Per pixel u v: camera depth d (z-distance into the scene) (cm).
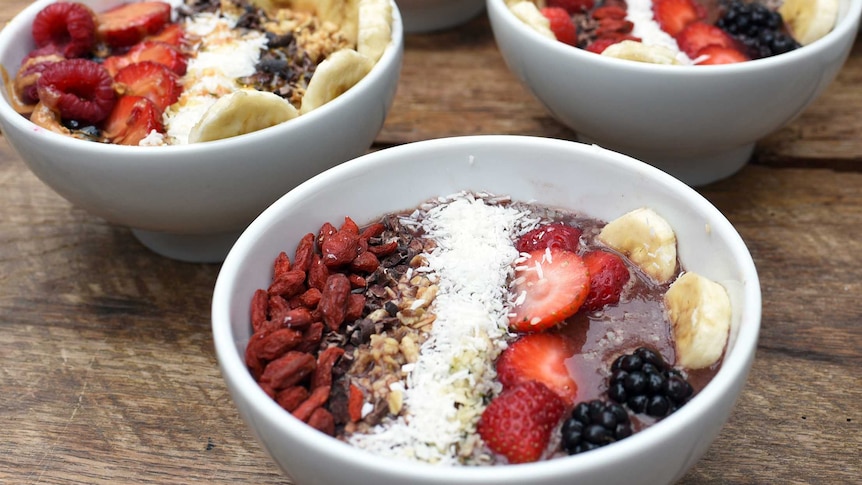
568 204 48
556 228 46
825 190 55
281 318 42
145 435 46
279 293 44
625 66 50
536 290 44
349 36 54
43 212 55
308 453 39
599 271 44
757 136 53
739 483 44
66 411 47
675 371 42
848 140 57
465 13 64
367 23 52
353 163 46
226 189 48
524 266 45
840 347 48
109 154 47
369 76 50
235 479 45
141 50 53
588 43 56
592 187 47
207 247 52
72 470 45
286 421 39
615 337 43
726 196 55
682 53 55
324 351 43
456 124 58
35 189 56
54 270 52
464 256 45
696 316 42
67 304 51
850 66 61
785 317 49
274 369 41
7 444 46
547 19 55
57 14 54
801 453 45
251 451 46
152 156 47
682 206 45
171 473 45
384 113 52
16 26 53
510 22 53
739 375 40
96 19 55
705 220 44
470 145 47
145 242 53
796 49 53
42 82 50
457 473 37
